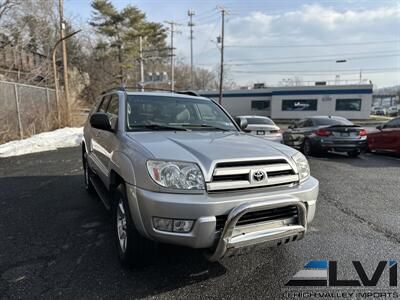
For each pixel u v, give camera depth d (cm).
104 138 368
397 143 955
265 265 291
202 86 6994
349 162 896
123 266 279
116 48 3825
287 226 252
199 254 306
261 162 250
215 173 229
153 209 223
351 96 3347
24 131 1206
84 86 3241
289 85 3944
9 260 293
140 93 391
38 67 1802
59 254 305
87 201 475
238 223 235
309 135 1002
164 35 5125
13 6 1781
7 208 442
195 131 342
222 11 3462
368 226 392
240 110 3972
